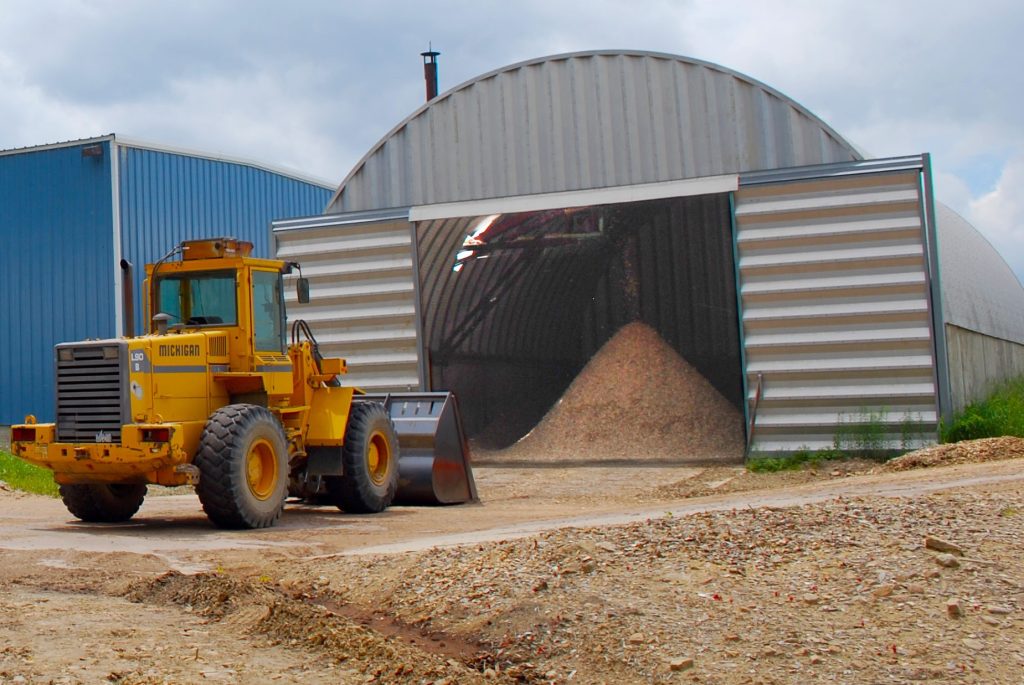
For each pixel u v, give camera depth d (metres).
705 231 20.00
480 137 19.09
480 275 20.84
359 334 19.47
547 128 18.72
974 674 5.19
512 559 7.25
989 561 6.66
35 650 5.71
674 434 18.41
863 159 17.05
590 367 20.27
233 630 6.33
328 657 5.82
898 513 7.87
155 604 7.03
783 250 16.98
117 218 25.86
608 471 16.97
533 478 16.58
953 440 16.14
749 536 7.32
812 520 7.68
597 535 7.61
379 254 19.39
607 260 21.47
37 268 26.39
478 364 21.11
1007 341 25.44
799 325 16.80
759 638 5.62
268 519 10.96
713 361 20.11
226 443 10.57
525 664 5.68
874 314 16.44
